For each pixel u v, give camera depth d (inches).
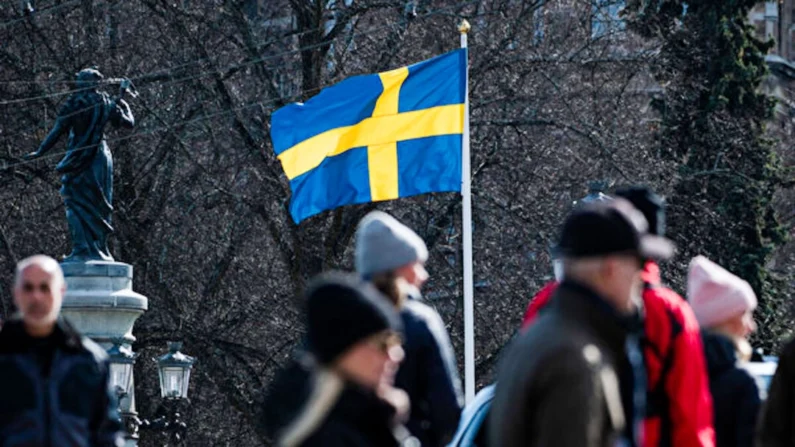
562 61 2308.1
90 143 1594.5
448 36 2317.9
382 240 588.1
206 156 2390.5
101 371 645.9
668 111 2546.8
